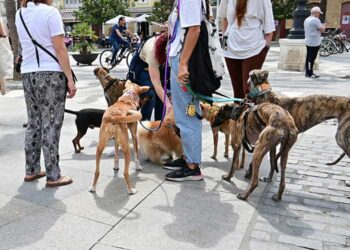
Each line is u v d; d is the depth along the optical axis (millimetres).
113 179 4176
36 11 3588
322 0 38188
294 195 3809
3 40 6789
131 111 3859
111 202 3602
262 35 4742
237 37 4730
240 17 4645
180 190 3902
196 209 3477
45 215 3324
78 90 10172
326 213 3432
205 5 3828
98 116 4938
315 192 3885
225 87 10492
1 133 5992
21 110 7695
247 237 3006
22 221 3215
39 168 4148
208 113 4586
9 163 4633
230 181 4164
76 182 4066
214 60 3855
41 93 3711
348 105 3779
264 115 3637
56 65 3688
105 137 3707
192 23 3574
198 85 3766
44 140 3852
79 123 4980
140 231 3080
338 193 3863
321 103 3924
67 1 51062
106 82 5488
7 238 2953
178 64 3859
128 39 20078
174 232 3068
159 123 4758
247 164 4715
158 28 5227
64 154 5027
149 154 4715
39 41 3600
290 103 4070
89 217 3301
